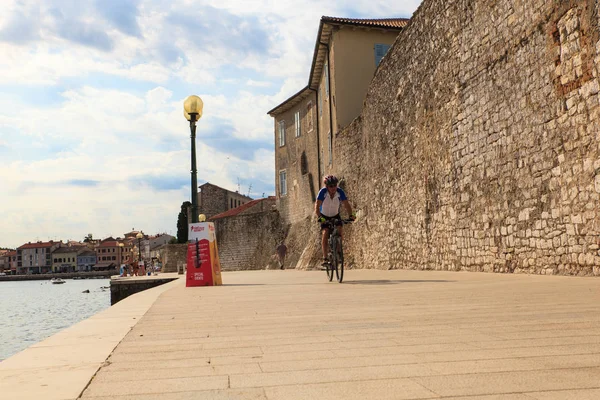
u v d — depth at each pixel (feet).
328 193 34.40
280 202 153.89
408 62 60.54
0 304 124.36
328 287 30.45
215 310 18.75
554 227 32.65
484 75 41.81
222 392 7.13
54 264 594.65
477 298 20.07
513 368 8.06
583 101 29.66
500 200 39.60
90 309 97.19
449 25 48.52
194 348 10.78
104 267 575.79
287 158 150.30
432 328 12.66
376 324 13.69
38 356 9.98
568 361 8.47
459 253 47.29
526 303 17.58
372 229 77.82
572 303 17.03
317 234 110.01
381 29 101.86
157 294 30.32
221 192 242.17
